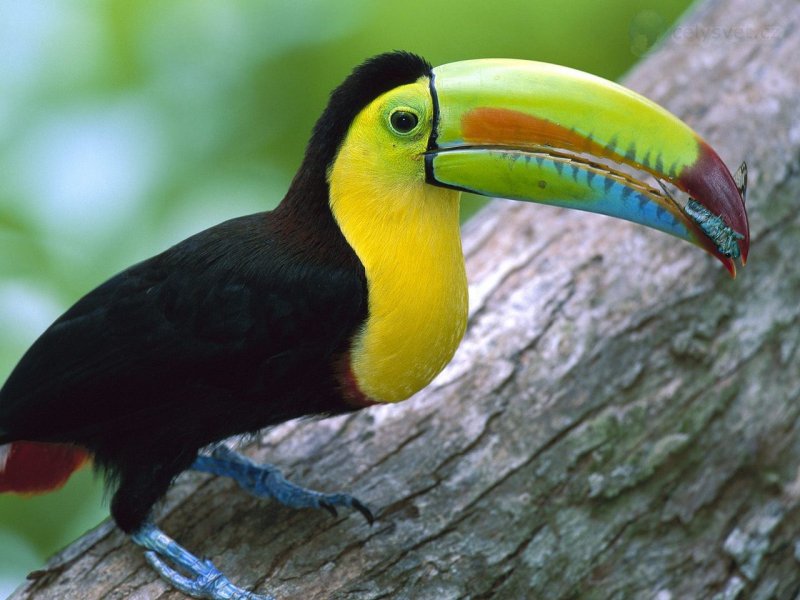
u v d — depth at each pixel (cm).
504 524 892
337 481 917
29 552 1240
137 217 1217
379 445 948
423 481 915
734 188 775
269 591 820
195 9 1280
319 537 863
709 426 986
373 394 834
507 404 977
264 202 1255
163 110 1271
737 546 927
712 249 793
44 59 1250
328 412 858
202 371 816
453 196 819
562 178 794
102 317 830
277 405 837
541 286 1077
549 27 1358
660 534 927
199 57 1291
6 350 1114
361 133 798
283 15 1309
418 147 794
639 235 1111
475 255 1130
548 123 785
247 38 1303
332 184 812
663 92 1270
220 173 1273
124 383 820
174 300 820
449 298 811
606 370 1008
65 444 887
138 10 1265
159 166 1241
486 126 789
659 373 1012
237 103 1301
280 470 917
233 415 833
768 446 990
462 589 845
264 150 1304
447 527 883
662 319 1046
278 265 812
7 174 1218
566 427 964
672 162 774
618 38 1377
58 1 1254
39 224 1194
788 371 1034
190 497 915
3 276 1160
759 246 1106
